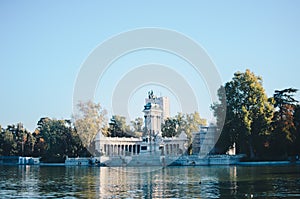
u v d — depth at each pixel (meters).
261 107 131.25
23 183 67.19
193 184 61.31
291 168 95.31
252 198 45.31
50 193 52.31
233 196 46.97
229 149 138.62
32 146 196.25
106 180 71.44
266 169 93.12
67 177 80.50
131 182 66.56
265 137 130.25
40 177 81.25
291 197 45.47
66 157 153.75
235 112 133.12
